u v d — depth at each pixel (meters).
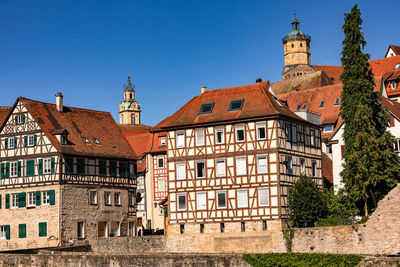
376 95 44.25
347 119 44.19
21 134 55.78
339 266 31.33
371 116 42.94
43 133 54.53
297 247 41.09
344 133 44.44
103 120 62.53
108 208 57.34
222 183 47.81
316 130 53.44
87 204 55.22
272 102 48.66
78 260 38.34
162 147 67.69
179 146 49.94
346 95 44.22
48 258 39.25
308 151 51.34
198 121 49.25
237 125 47.88
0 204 56.16
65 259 38.78
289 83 82.56
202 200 48.44
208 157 48.59
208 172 48.47
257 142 46.97
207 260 34.44
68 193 53.56
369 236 37.56
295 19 110.94
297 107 66.12
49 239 52.62
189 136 49.59
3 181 56.25
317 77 79.50
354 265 30.88
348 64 44.31
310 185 46.12
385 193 42.56
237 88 50.69
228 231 47.09
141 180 69.31
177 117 50.75
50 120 56.41
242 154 47.38
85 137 57.78
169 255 35.47
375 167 41.69
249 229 46.38
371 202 43.09
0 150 56.81
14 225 55.06
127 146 61.81
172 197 49.66
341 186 51.03
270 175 46.16
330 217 44.31
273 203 45.69
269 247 42.72
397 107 53.50
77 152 54.84
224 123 48.12
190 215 48.72
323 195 46.19
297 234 41.16
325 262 31.81
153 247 47.84
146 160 68.75
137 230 63.78
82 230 54.44
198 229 48.25
